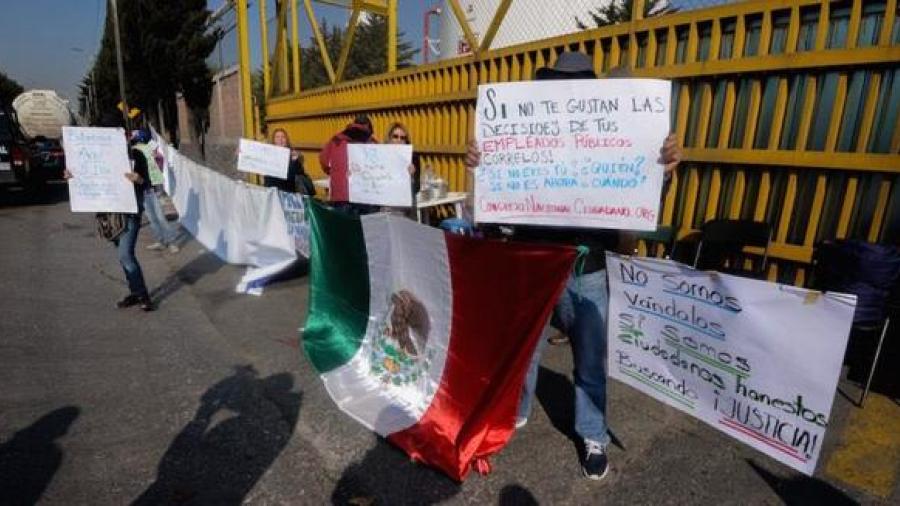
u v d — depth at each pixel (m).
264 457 2.70
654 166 2.32
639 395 3.32
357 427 2.96
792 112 3.77
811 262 3.72
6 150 12.54
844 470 2.59
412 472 2.58
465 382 2.69
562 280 2.19
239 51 12.57
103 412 3.10
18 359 3.81
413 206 5.46
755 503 2.37
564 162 2.42
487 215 2.60
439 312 2.80
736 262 4.20
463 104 6.47
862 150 3.46
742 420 2.18
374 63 29.56
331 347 3.73
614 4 10.02
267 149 6.52
